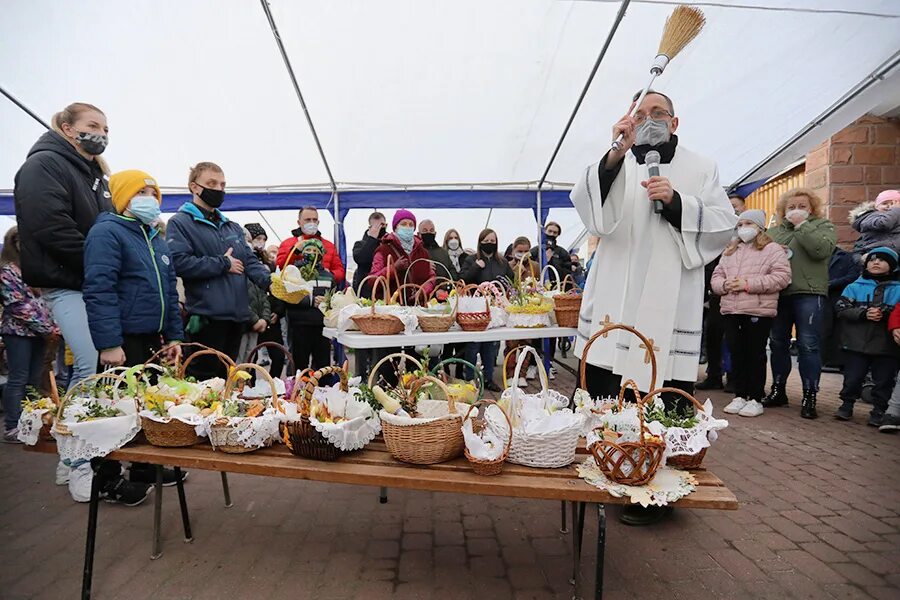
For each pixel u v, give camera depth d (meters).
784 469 3.30
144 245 2.84
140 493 2.82
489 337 3.26
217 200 3.53
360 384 2.37
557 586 2.05
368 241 5.24
